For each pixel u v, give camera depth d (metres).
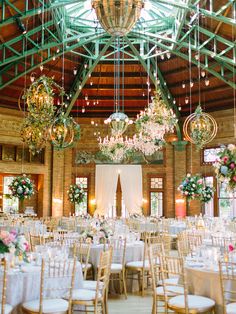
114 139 18.53
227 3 12.80
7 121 20.30
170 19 16.11
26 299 6.06
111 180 22.08
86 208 22.25
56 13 14.71
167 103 21.00
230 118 20.12
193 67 18.88
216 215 20.39
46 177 21.39
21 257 6.50
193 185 16.75
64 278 6.45
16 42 16.12
